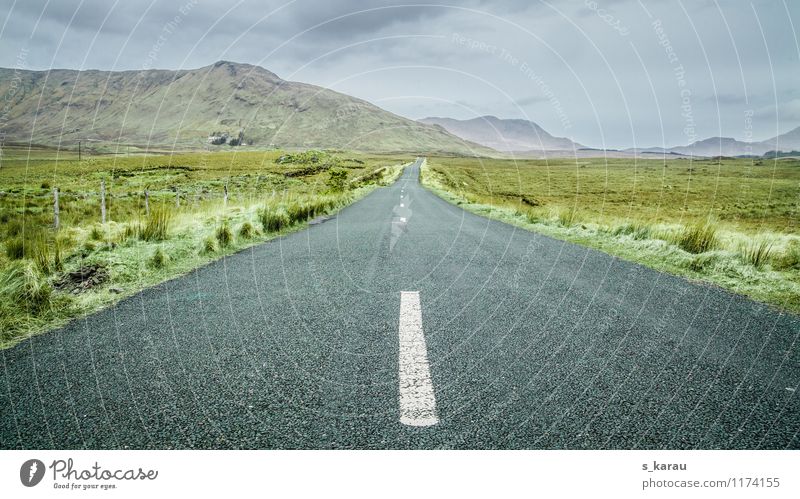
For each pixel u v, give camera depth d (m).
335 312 3.38
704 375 2.29
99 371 2.29
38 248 5.25
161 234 7.27
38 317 3.21
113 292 4.02
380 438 1.71
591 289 4.27
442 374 2.26
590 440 1.71
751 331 3.06
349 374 2.25
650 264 5.94
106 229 7.69
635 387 2.14
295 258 5.89
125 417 1.85
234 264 5.47
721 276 5.09
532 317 3.31
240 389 2.08
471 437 1.72
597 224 10.88
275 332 2.91
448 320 3.20
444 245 7.20
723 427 1.81
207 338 2.79
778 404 2.00
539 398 2.01
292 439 1.71
